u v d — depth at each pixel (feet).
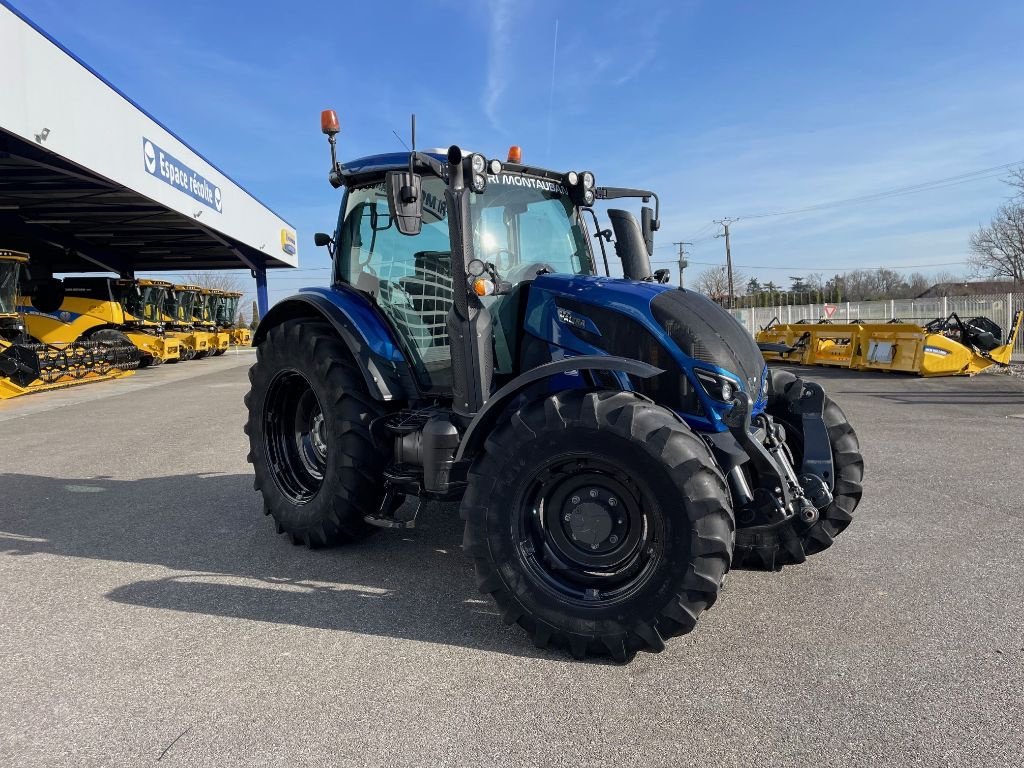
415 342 13.35
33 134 42.14
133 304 74.23
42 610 11.36
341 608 11.30
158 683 9.06
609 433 9.23
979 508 15.74
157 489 19.29
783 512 9.95
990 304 64.75
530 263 13.21
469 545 9.93
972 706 8.08
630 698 8.47
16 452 25.23
